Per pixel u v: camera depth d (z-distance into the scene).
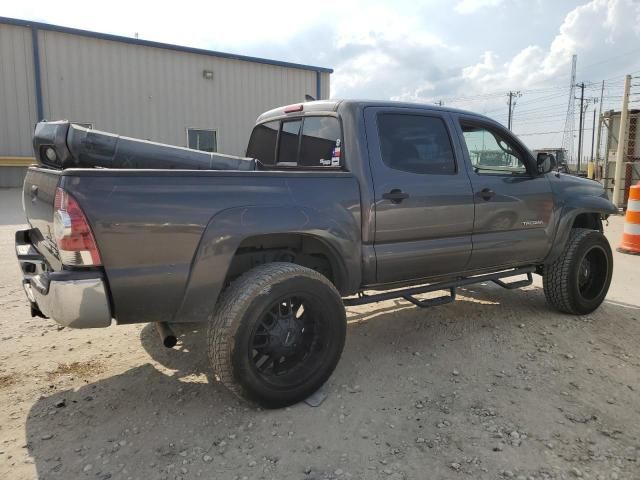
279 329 3.19
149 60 16.55
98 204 2.67
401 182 3.79
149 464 2.66
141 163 3.34
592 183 5.41
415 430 2.99
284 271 3.14
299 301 3.29
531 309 5.30
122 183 2.74
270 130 4.83
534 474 2.59
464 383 3.59
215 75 17.83
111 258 2.72
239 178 3.09
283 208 3.20
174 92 17.11
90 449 2.78
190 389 3.47
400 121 3.95
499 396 3.40
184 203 2.89
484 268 4.48
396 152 3.87
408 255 3.84
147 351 4.09
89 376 3.66
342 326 3.38
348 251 3.53
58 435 2.91
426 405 3.28
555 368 3.85
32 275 3.32
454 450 2.79
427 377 3.68
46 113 15.20
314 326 3.34
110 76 15.95
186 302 2.96
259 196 3.14
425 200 3.90
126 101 16.30
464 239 4.21
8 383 3.52
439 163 4.11
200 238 2.93
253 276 3.11
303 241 3.56
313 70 20.02
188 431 2.96
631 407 3.29
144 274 2.81
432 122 4.14
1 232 9.21
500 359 4.00
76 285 2.66
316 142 4.10
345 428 3.01
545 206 4.76
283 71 19.34
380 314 5.08
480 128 4.50
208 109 17.84
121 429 2.98
